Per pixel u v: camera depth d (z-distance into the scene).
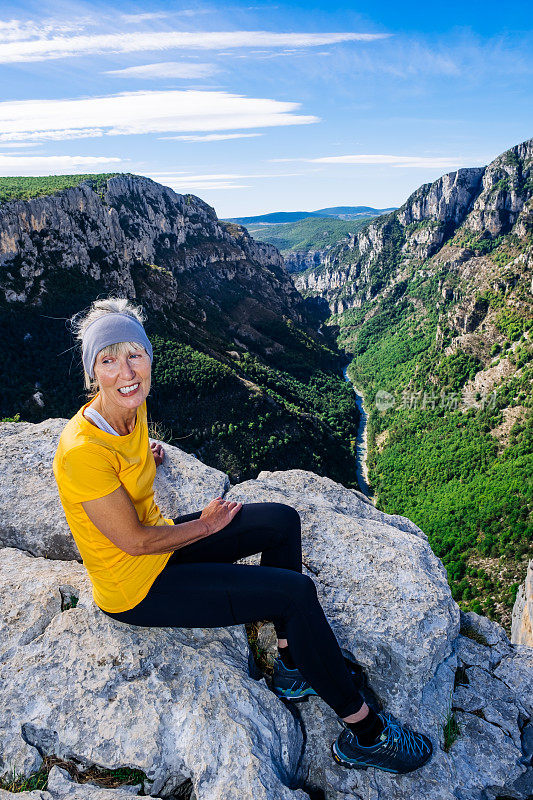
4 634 3.63
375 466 127.50
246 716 3.23
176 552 3.63
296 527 3.71
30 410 74.69
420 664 3.88
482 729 3.95
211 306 185.25
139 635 3.58
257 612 3.19
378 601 4.21
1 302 83.00
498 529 77.00
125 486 2.97
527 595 33.06
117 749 3.01
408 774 3.45
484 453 115.88
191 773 2.95
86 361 2.80
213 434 89.38
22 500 5.04
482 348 151.25
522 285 148.38
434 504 96.81
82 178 187.00
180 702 3.21
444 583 4.58
